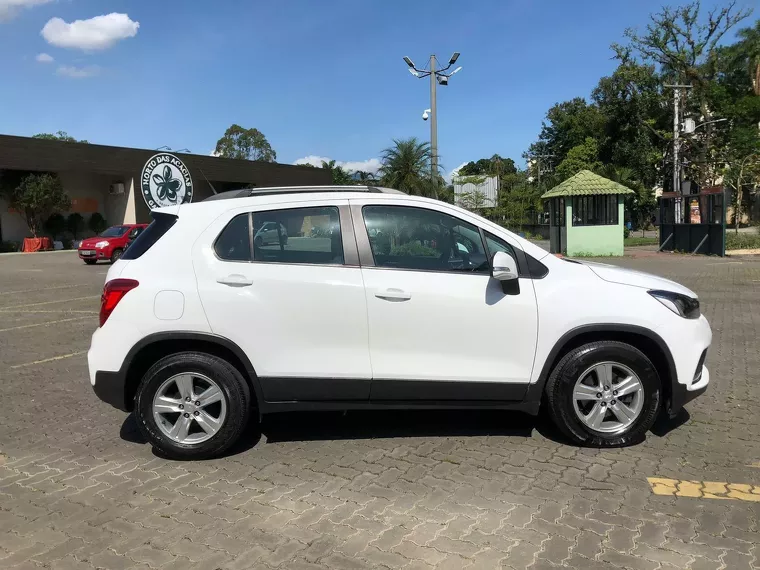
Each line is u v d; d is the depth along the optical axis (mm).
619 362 4164
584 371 4164
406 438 4574
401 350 4109
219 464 4141
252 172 42719
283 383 4113
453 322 4102
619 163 48531
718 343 7730
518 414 5078
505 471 3947
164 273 4117
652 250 25281
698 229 21781
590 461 4090
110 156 36094
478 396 4195
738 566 2852
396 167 19719
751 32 39750
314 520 3350
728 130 39062
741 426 4738
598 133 49594
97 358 4117
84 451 4406
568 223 21594
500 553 2994
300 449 4391
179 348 4223
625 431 4238
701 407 5211
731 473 3877
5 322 10094
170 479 3910
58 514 3451
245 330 4059
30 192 32688
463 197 33125
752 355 7074
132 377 4273
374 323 4086
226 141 66812
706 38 37969
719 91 38281
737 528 3199
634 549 3008
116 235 24438
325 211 4250
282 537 3178
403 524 3291
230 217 4230
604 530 3193
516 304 4117
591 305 4117
